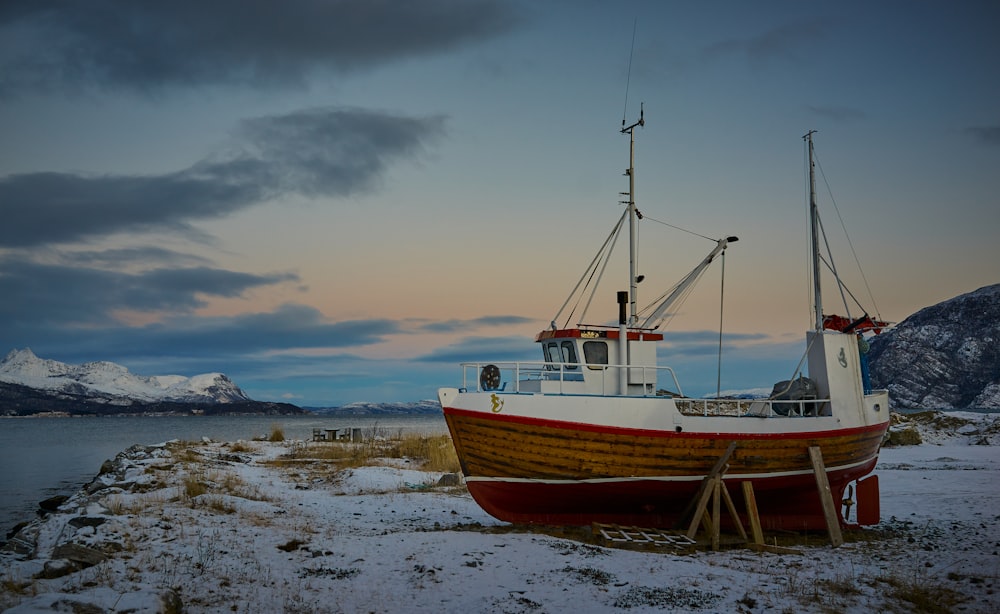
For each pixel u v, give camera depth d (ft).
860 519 58.18
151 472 72.54
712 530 49.16
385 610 31.19
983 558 44.86
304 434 258.37
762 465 55.21
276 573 35.91
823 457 57.77
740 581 37.47
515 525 54.03
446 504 66.03
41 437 309.42
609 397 51.26
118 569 33.99
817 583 37.91
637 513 54.44
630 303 59.88
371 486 78.18
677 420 52.54
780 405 60.80
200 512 49.96
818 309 62.59
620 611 31.58
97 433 355.36
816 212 64.49
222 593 32.14
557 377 58.85
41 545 39.22
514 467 50.93
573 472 50.98
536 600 32.91
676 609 31.94
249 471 87.25
